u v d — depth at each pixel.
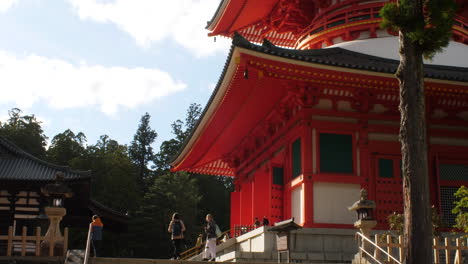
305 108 29.11
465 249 21.03
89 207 47.22
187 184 92.88
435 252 20.78
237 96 30.94
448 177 30.70
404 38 17.17
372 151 29.66
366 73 26.88
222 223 110.00
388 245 20.27
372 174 29.38
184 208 88.88
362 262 20.95
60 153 103.62
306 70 26.34
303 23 42.03
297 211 29.83
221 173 53.03
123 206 92.44
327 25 36.22
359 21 34.47
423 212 15.98
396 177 29.59
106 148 116.31
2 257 19.86
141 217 87.88
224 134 39.69
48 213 20.89
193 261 19.52
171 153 116.75
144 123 122.81
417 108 16.67
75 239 77.06
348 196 28.73
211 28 46.19
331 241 26.61
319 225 27.84
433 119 30.97
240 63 25.08
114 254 83.06
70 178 37.50
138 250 84.50
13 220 38.38
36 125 106.75
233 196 44.53
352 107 29.81
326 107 29.52
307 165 28.53
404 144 16.62
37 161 38.91
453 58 33.91
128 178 95.62
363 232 21.70
